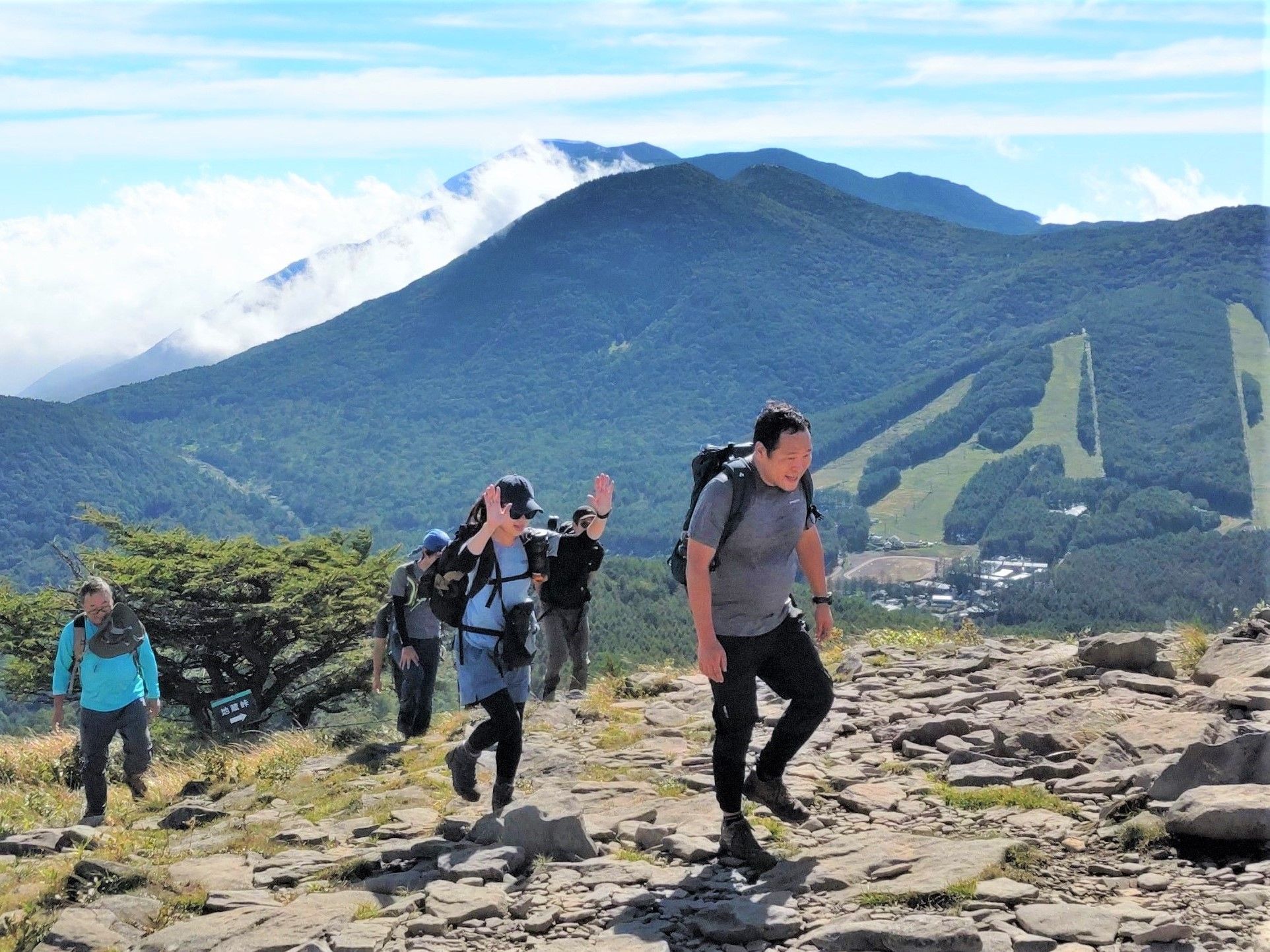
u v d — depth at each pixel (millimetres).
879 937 3494
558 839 4895
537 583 5887
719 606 4527
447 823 5426
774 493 4414
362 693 32469
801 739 4758
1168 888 3807
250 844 5699
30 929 4340
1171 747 5316
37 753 11727
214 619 30078
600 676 10438
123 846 5707
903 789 5449
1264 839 3920
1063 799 4934
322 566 32031
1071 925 3480
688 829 5051
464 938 3996
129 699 7688
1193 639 7684
